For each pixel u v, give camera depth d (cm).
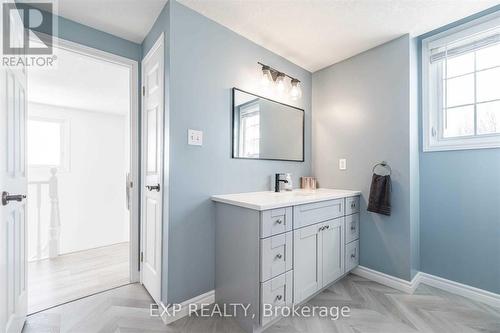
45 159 409
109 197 459
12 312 136
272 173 240
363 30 207
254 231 153
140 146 227
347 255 224
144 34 211
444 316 172
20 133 150
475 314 174
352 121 249
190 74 177
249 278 156
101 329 157
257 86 226
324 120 275
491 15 183
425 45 222
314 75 287
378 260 227
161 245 175
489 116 193
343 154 256
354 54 247
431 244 217
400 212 212
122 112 457
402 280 210
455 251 204
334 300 193
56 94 346
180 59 172
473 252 195
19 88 148
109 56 208
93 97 362
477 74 199
